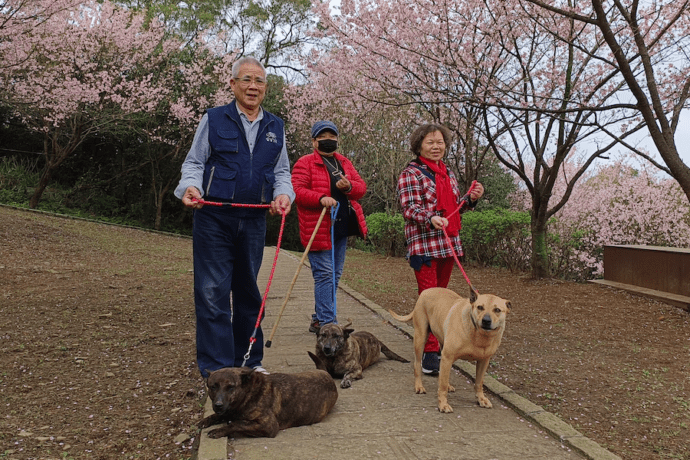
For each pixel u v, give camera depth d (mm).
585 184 15359
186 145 23766
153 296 8180
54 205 21531
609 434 3535
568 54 9008
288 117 24375
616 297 8734
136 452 3152
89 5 18234
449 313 3721
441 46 9617
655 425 3709
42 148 24078
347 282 10352
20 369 4711
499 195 17156
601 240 12953
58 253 12391
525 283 10289
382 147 18031
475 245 13227
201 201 3537
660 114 6359
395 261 15000
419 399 3865
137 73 21234
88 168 24359
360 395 3955
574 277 12320
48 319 6453
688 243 12453
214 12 23922
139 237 18031
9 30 14438
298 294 8523
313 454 2906
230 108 3795
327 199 4836
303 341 5508
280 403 3230
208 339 3697
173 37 21891
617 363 5254
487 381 4203
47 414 3740
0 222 14758
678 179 6285
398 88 9539
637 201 13258
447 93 8219
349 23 10422
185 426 3506
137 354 5223
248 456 2871
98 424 3568
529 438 3193
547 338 6254
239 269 3932
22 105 18328
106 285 8852
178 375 4578
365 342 4684
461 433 3244
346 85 13992
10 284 8539
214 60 22719
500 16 8773
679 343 6051
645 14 8148
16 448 3195
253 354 4070
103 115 19719
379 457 2881
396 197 17688
